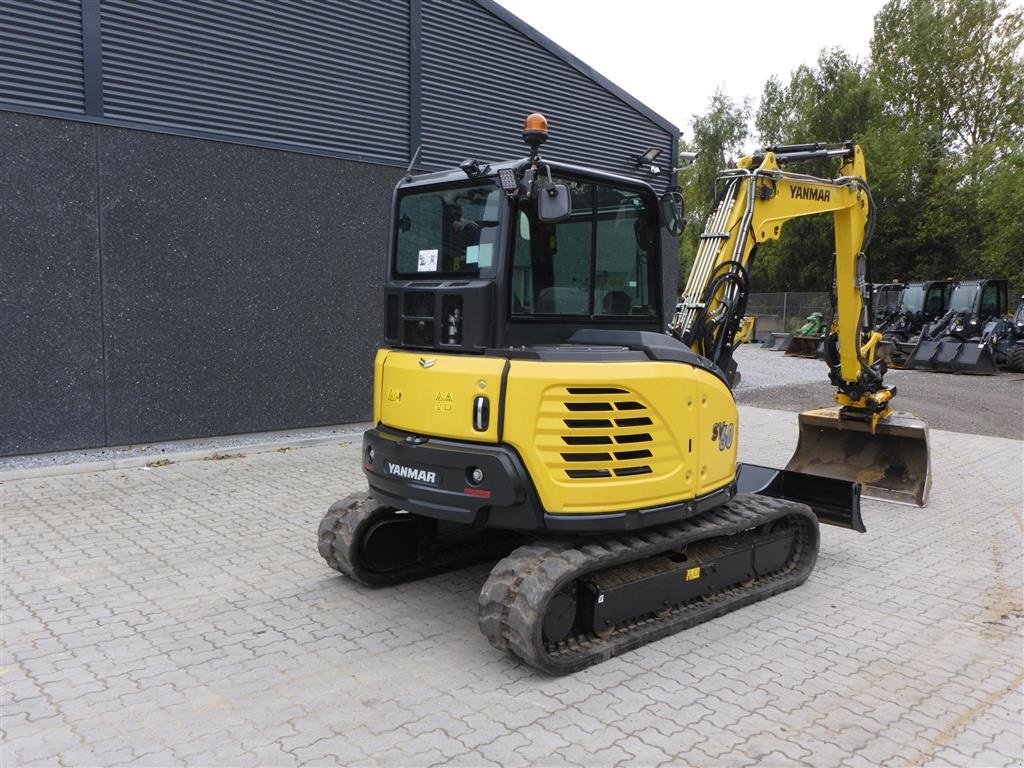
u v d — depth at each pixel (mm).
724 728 3514
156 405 8352
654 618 4555
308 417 9555
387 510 5047
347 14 9492
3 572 5172
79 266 7719
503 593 3857
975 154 30703
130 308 8070
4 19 7203
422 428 4246
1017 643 4477
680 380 4348
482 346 4094
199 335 8570
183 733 3391
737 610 4922
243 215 8758
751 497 5406
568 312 4453
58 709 3568
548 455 3932
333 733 3412
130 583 5055
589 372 3988
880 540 6379
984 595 5211
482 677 3955
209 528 6145
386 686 3842
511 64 11320
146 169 8039
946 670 4133
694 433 4469
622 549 4145
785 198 6191
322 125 9398
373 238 9914
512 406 3895
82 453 7887
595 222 4543
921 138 32312
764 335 32375
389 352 4621
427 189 4539
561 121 12102
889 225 32031
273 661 4078
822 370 19531
